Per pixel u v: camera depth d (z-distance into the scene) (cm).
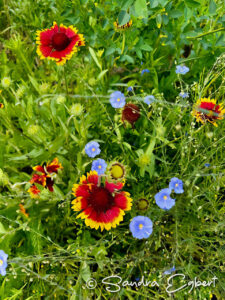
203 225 33
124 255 34
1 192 38
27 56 46
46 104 35
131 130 39
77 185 30
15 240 34
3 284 30
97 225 28
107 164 34
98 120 40
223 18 39
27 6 47
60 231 35
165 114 40
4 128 42
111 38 44
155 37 44
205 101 34
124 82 48
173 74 44
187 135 36
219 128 37
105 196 29
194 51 45
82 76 42
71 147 37
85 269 30
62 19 43
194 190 35
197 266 33
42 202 32
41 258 29
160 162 40
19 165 37
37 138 34
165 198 31
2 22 53
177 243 30
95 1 43
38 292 31
